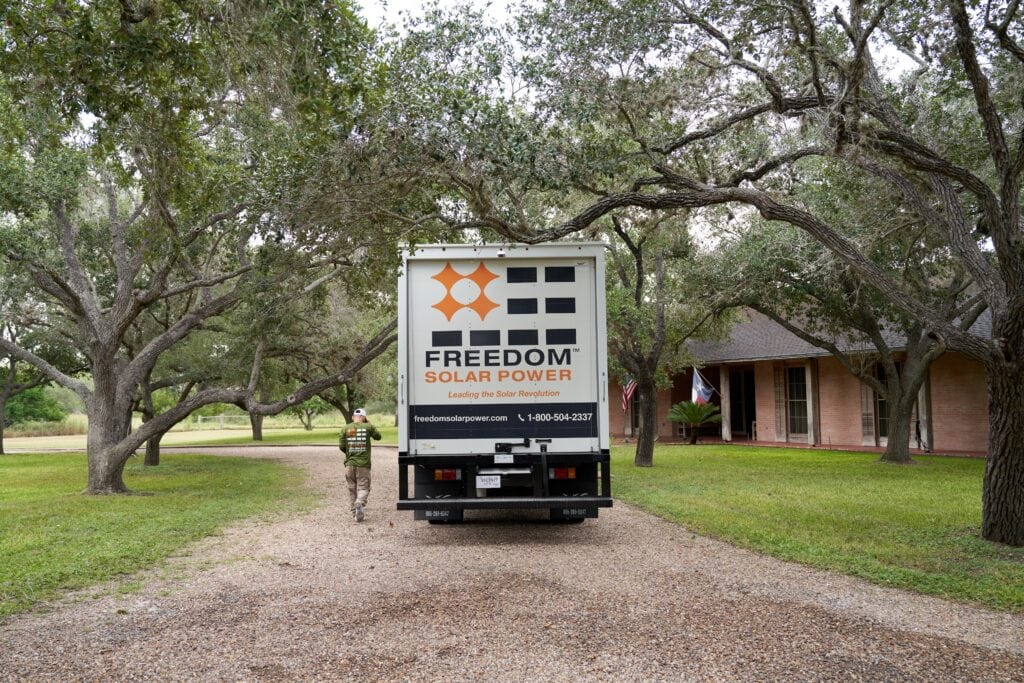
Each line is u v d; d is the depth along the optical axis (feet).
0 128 29.35
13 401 200.03
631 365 63.36
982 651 16.98
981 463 62.80
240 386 76.64
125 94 23.39
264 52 22.41
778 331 90.63
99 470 50.47
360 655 16.75
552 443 30.09
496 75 28.30
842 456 72.18
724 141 38.14
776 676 15.33
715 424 107.24
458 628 18.70
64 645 17.67
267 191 28.32
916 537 30.60
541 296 30.50
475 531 33.78
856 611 20.30
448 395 30.25
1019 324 27.66
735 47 30.55
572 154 29.09
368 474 38.24
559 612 20.10
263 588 23.29
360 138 25.53
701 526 33.83
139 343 72.33
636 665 15.98
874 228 41.68
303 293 47.65
